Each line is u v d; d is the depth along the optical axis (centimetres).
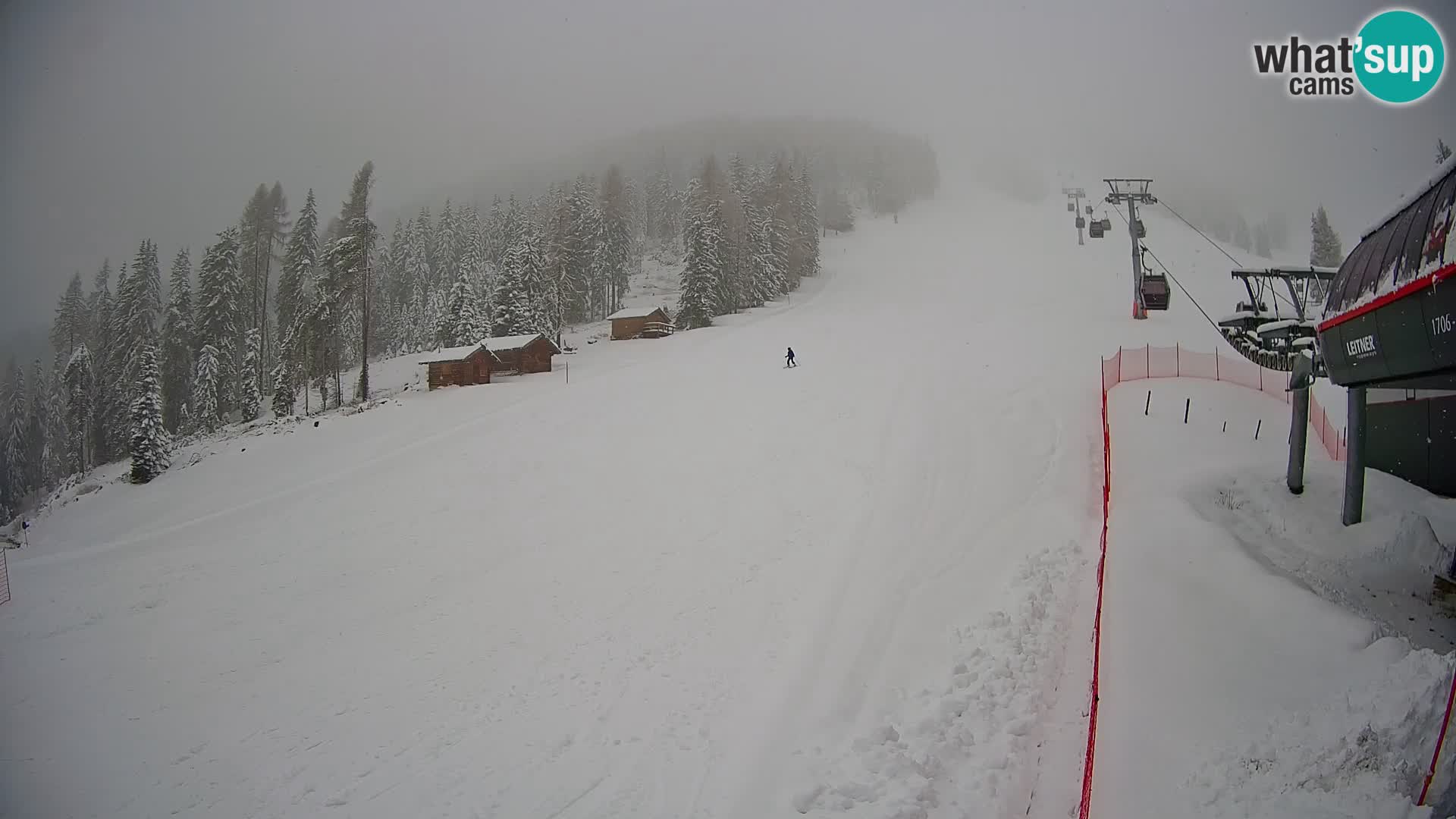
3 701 1366
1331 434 1783
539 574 1762
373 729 1173
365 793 991
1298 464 1350
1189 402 2131
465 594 1711
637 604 1527
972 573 1293
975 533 1505
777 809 784
